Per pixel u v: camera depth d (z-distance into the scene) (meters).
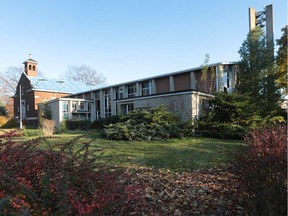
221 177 4.85
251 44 16.55
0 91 43.91
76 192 1.77
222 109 13.08
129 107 19.89
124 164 5.99
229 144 9.80
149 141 10.90
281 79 16.02
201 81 17.33
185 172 5.44
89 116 27.47
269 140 3.13
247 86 15.91
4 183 1.59
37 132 14.78
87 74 52.22
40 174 1.96
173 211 3.32
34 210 1.58
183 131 12.45
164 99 15.39
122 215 1.76
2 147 2.37
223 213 3.21
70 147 2.59
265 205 2.39
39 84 36.28
